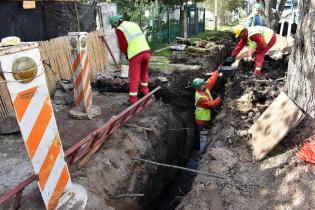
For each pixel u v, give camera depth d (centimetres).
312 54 424
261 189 380
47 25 826
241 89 630
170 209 554
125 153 473
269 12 1288
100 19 910
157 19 1327
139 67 580
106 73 837
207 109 721
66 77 721
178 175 674
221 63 1170
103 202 366
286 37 941
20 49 254
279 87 567
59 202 321
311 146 393
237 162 433
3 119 497
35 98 275
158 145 562
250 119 516
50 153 300
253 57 776
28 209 329
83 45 523
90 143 426
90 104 573
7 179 387
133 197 442
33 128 278
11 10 718
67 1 866
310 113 439
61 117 566
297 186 362
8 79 249
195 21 1858
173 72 821
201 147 696
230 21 3067
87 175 399
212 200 372
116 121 481
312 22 419
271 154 429
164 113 648
